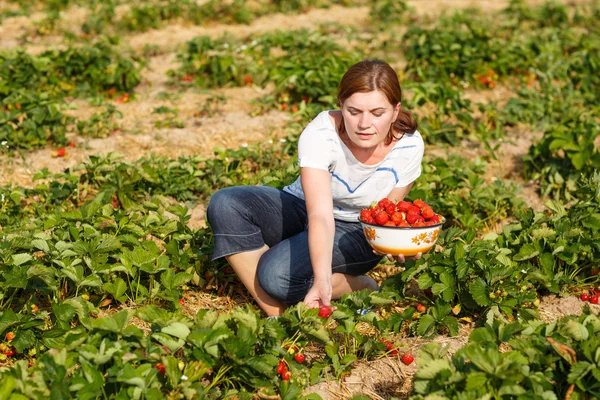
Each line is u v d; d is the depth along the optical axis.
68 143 6.85
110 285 3.93
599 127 7.11
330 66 8.20
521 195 6.27
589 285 4.47
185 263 4.21
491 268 3.91
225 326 3.11
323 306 3.32
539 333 3.25
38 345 3.55
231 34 11.29
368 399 3.22
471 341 3.19
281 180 5.16
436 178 5.68
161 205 5.05
